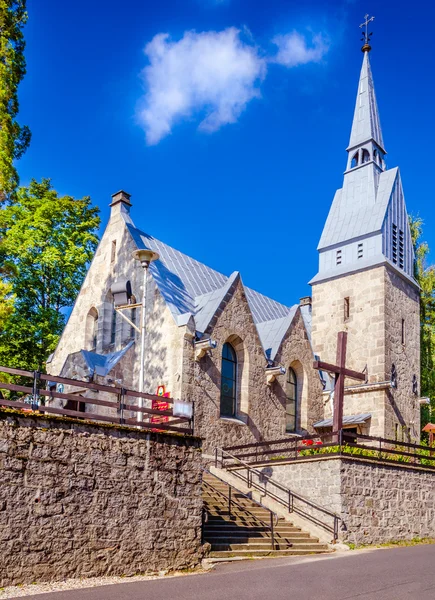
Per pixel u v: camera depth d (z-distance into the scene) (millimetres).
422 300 42875
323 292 37281
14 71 23906
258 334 30766
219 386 27984
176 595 12570
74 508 14383
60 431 14539
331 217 39281
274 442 24781
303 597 12609
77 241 38781
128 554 15117
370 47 42125
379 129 40312
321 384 34812
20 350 35906
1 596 12117
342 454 22328
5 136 22750
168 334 27359
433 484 26859
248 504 22312
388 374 33406
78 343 32156
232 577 14797
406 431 33812
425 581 14602
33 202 38188
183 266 32938
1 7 23969
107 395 26875
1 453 13445
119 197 32594
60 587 13172
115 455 15461
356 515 22266
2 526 13125
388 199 37062
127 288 20297
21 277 36375
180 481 16750
